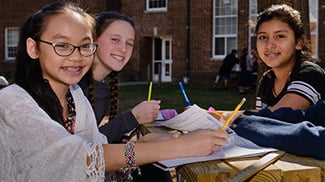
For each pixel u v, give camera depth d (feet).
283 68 7.67
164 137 5.48
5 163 4.63
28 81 5.13
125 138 8.46
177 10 55.83
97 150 4.53
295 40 7.55
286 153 5.01
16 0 65.16
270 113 6.09
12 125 4.63
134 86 50.96
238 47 51.88
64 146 4.51
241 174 4.20
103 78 8.61
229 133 5.81
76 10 5.39
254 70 42.88
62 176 4.46
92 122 5.85
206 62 54.19
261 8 13.91
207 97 38.24
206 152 4.77
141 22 58.39
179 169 4.75
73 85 5.90
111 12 8.91
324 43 47.29
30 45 5.15
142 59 59.31
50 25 5.07
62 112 5.45
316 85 6.81
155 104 8.11
